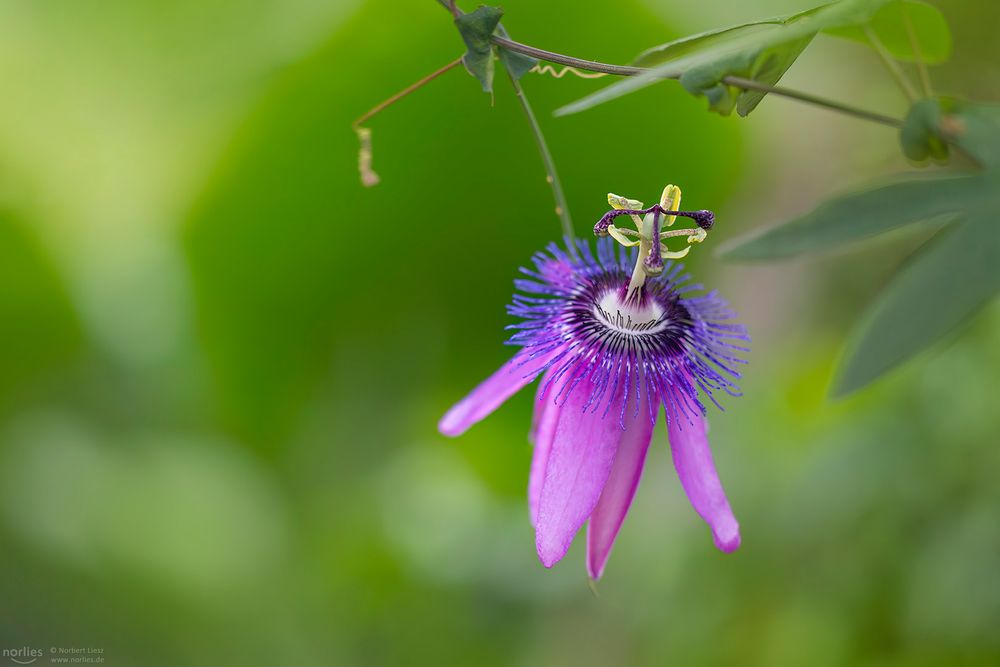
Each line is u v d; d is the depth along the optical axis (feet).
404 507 3.01
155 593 2.81
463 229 2.76
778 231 1.75
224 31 2.89
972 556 2.25
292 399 3.00
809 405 2.49
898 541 2.31
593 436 1.87
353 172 2.66
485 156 2.65
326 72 2.53
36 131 3.01
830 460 2.37
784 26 1.79
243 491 3.00
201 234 2.75
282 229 2.74
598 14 2.50
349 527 3.00
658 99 2.60
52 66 2.99
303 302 2.86
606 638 2.72
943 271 1.71
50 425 2.87
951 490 2.29
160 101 2.99
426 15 2.49
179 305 2.91
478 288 2.87
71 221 3.03
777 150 2.88
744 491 2.47
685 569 2.45
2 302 2.78
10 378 2.88
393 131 2.61
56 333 2.86
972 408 2.29
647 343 1.92
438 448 3.06
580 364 1.91
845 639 2.33
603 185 2.73
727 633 2.41
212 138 2.75
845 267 2.77
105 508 2.84
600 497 1.87
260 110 2.58
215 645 2.84
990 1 2.51
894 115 2.74
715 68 1.78
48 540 2.76
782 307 2.84
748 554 2.41
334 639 2.94
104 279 2.98
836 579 2.34
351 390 3.00
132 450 2.93
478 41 1.86
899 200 1.73
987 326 2.31
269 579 2.95
